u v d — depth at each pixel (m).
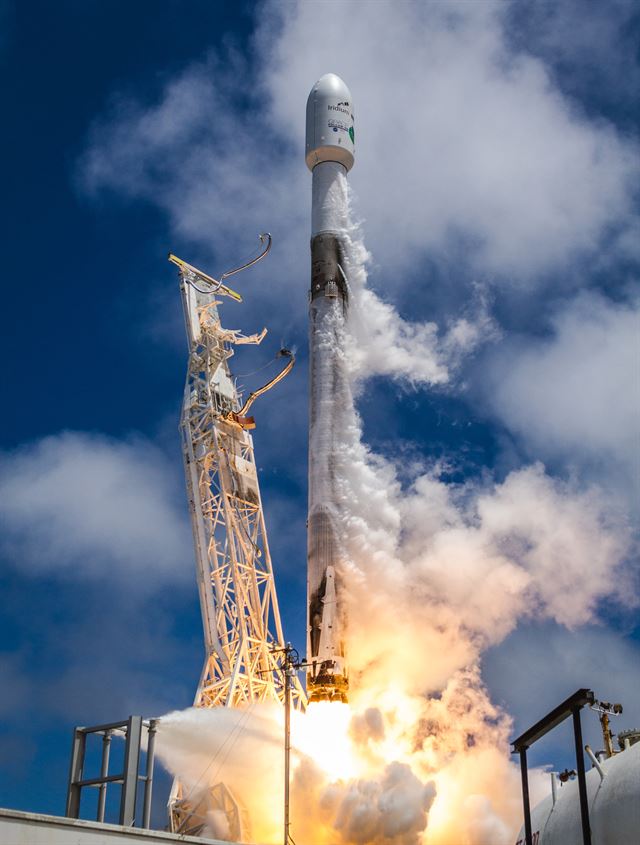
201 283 73.31
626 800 32.91
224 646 63.09
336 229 60.31
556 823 37.31
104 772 37.94
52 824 29.17
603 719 43.41
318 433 56.50
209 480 67.38
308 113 62.75
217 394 69.31
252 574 65.88
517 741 39.75
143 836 31.73
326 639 52.69
